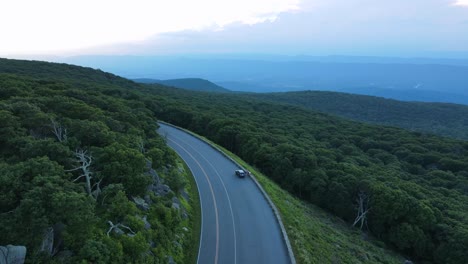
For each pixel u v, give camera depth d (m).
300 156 62.44
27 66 133.25
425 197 52.25
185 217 36.78
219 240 35.16
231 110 125.19
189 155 65.69
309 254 33.22
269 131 92.94
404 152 86.56
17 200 19.94
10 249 16.58
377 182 53.66
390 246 48.03
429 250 44.38
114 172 28.83
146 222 27.23
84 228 20.00
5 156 27.89
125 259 21.66
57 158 27.22
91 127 34.88
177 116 98.44
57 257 18.73
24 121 33.09
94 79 143.38
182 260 29.19
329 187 54.66
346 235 45.88
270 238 35.97
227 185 51.28
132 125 49.56
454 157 82.06
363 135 106.50
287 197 52.09
